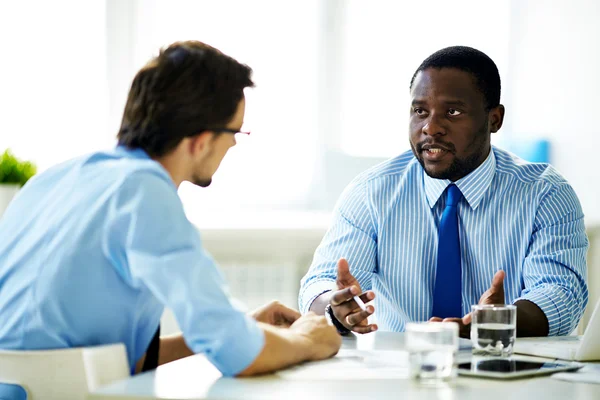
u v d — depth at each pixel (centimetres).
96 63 508
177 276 161
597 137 483
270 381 156
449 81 258
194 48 189
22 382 159
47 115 501
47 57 500
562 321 249
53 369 157
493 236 274
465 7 535
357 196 290
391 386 151
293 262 497
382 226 283
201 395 142
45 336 171
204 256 167
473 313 187
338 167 542
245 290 493
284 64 536
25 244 179
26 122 498
